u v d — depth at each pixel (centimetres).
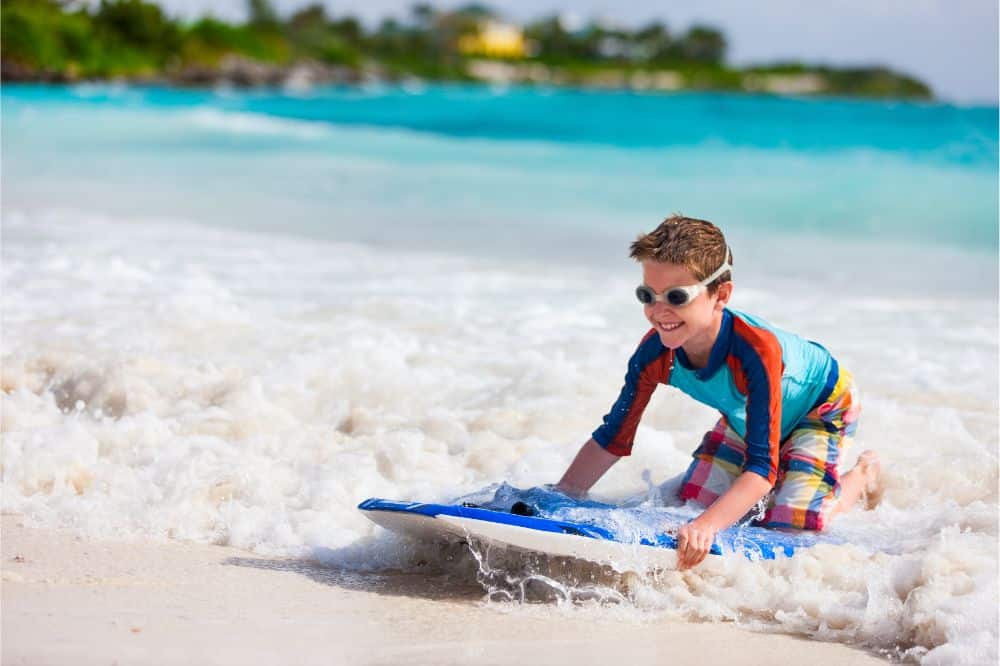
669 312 348
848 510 406
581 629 312
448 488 421
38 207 1224
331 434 475
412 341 616
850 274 957
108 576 337
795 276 945
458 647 295
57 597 317
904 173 1731
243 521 384
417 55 15988
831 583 334
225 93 8462
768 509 389
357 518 389
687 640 307
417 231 1160
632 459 457
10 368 533
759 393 352
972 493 421
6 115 2942
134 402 501
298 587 337
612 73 16988
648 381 382
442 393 532
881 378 564
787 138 2483
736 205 1437
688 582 338
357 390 530
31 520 384
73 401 511
